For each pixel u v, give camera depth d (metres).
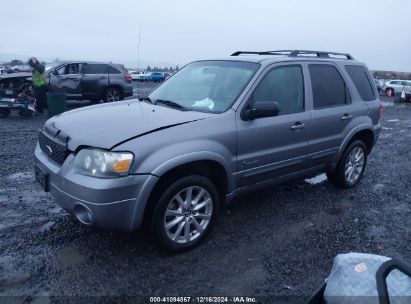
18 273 3.01
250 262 3.33
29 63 11.78
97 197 2.86
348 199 5.08
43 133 3.69
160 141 3.10
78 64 13.72
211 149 3.37
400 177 6.36
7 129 9.11
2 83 12.54
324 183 5.74
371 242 3.83
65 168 3.09
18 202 4.48
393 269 1.76
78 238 3.63
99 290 2.85
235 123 3.62
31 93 12.35
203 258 3.36
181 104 4.01
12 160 6.27
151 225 3.20
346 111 4.95
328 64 4.89
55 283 2.91
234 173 3.67
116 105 4.14
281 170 4.21
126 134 3.06
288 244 3.69
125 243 3.55
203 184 3.42
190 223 3.45
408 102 27.03
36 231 3.75
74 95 13.55
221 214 4.34
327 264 3.35
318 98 4.60
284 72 4.25
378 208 4.79
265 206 4.66
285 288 2.98
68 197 3.04
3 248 3.39
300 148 4.32
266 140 3.89
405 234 4.06
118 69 14.62
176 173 3.28
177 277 3.05
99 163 2.93
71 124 3.41
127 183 2.92
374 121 5.54
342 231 4.05
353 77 5.27
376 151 8.53
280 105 4.12
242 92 3.79
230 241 3.70
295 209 4.61
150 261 3.26
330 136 4.75
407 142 9.90
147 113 3.64
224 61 4.42
